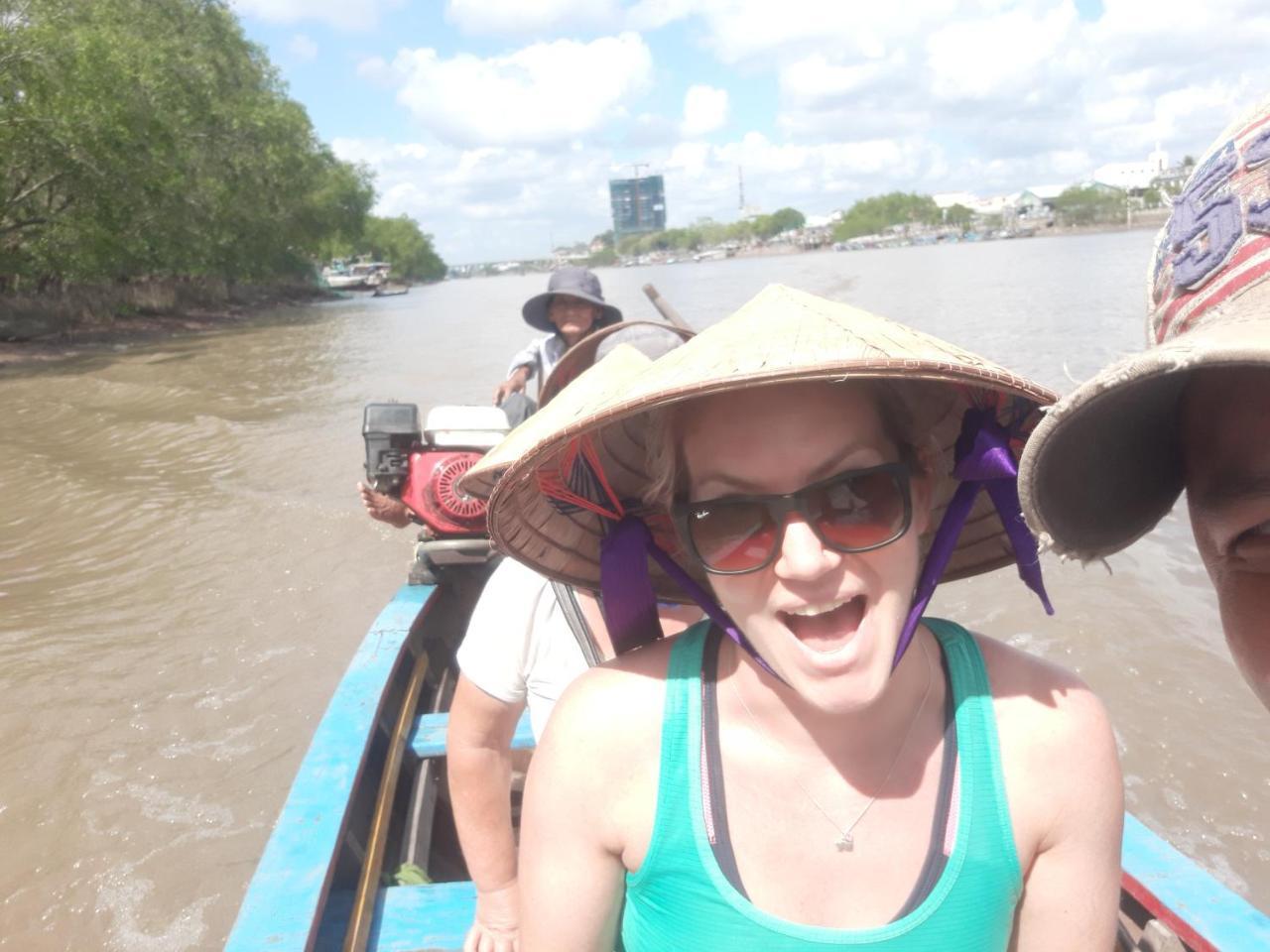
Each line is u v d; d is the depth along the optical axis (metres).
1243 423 0.75
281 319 37.34
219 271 38.22
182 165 29.64
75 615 5.95
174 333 29.53
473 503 3.79
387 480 3.89
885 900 1.09
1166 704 4.19
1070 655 4.65
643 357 1.45
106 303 30.58
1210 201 0.71
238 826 3.78
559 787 1.19
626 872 1.20
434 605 3.92
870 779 1.10
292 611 5.89
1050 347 15.72
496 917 2.07
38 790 4.02
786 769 1.12
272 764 4.20
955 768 1.10
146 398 14.63
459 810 2.09
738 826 1.12
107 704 4.75
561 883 1.20
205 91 32.19
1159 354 0.64
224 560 6.82
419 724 3.13
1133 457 0.82
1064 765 1.09
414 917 2.29
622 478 1.34
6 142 23.19
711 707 1.15
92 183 25.03
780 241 176.88
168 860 3.59
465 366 18.69
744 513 1.06
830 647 1.04
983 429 1.07
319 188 51.28
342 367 19.05
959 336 17.83
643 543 1.29
